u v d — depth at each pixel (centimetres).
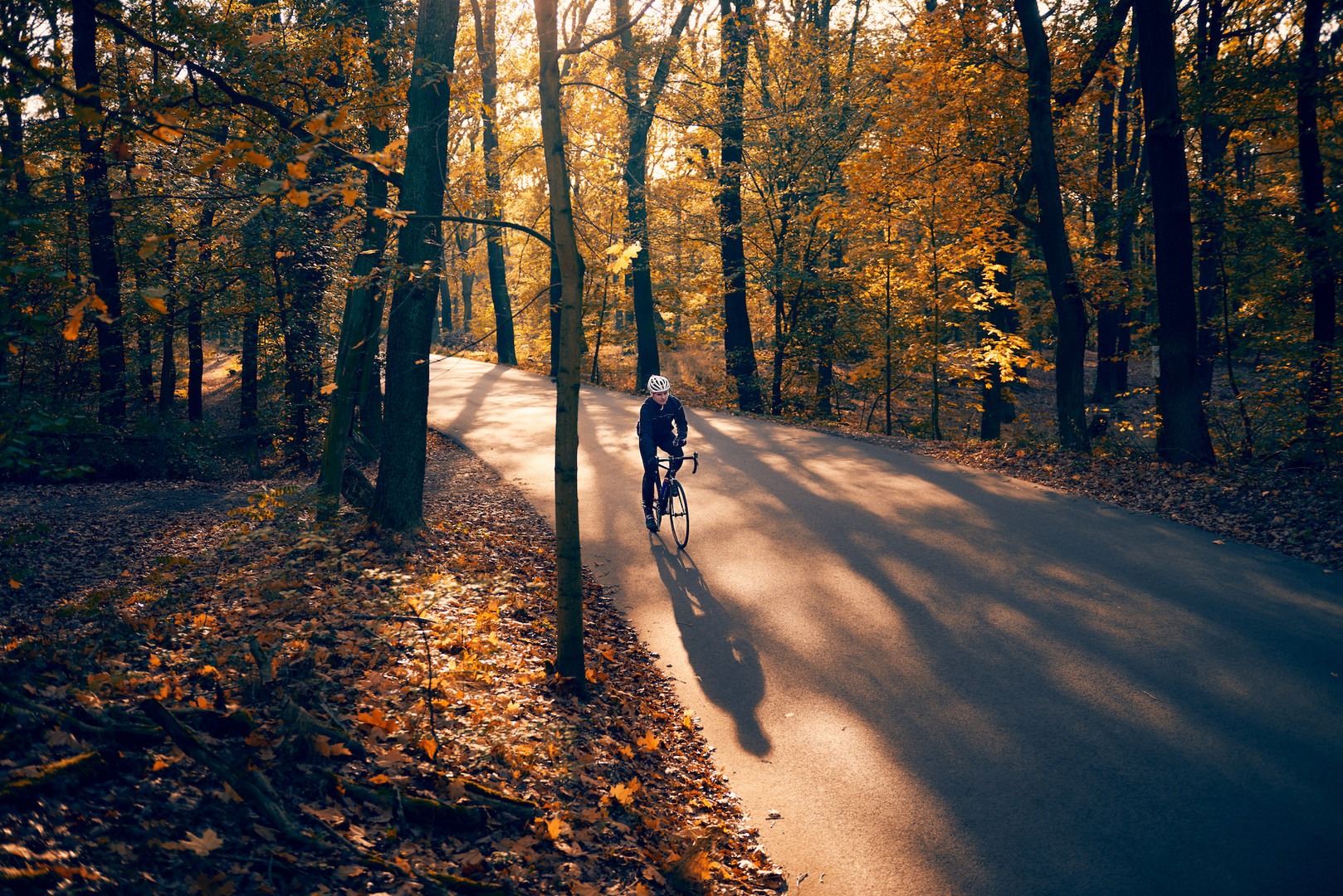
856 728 552
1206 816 440
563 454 551
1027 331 2842
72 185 1316
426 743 423
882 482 1238
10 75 405
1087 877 399
